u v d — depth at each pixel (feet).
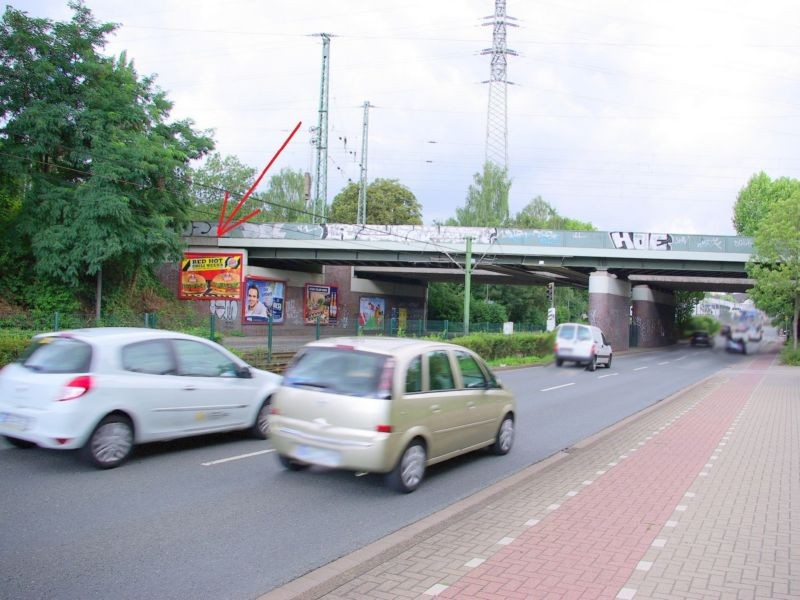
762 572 15.56
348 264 152.76
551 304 160.86
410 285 198.70
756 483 24.58
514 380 69.62
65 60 91.97
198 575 15.14
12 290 93.50
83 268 93.91
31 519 18.78
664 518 19.86
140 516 19.42
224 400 28.96
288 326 148.36
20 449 27.35
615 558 16.31
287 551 16.89
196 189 180.75
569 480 24.84
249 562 16.05
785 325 160.45
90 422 23.85
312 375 23.38
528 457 29.76
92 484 22.65
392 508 21.09
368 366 22.58
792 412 45.85
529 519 19.63
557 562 15.96
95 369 24.30
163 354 26.96
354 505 21.31
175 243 98.22
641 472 26.27
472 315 215.31
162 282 135.54
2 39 87.61
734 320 150.30
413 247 130.41
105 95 93.86
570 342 88.12
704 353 150.20
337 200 212.23
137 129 97.55
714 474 26.03
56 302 92.84
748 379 76.89
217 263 134.31
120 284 107.45
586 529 18.66
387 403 21.79
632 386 66.18
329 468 23.75
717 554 16.75
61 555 16.11
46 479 23.08
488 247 130.72
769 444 32.96
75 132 90.94
